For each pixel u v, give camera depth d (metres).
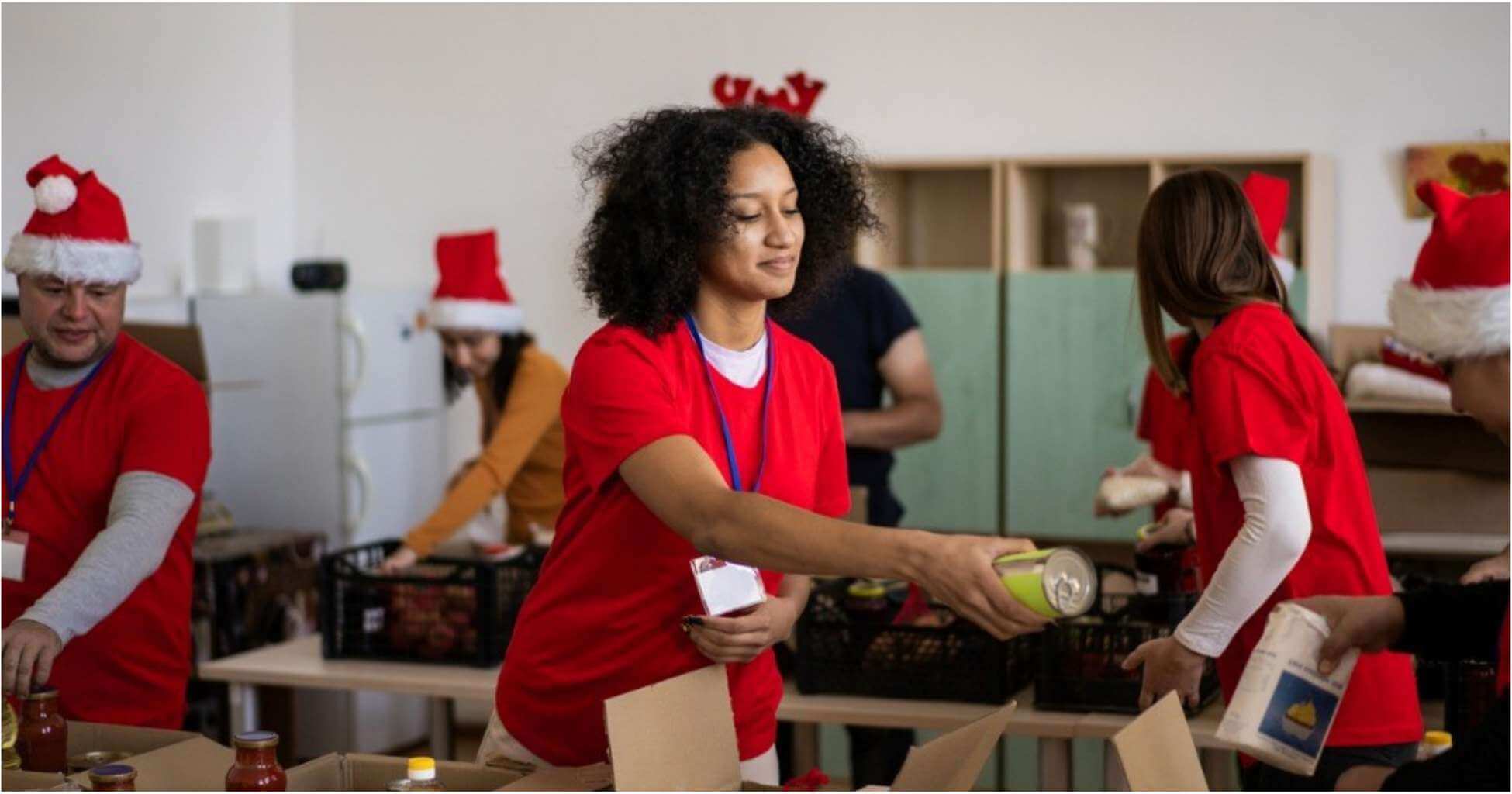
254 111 5.87
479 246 4.29
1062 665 2.81
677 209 1.90
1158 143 5.08
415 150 5.92
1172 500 3.27
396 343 5.38
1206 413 2.28
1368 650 1.90
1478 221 1.87
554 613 2.06
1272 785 2.39
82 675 2.59
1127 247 5.17
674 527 1.77
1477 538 3.29
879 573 1.57
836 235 2.18
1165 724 1.67
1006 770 4.27
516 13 5.77
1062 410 5.01
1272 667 1.87
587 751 2.08
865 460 3.70
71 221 2.54
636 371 1.88
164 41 5.42
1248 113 4.99
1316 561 2.28
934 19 5.29
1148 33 5.07
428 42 5.89
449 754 3.44
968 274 5.07
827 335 3.64
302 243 6.06
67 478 2.58
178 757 2.01
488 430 3.93
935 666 2.88
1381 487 3.37
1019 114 5.22
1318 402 2.27
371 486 5.25
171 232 5.45
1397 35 4.84
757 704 2.11
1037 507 5.05
